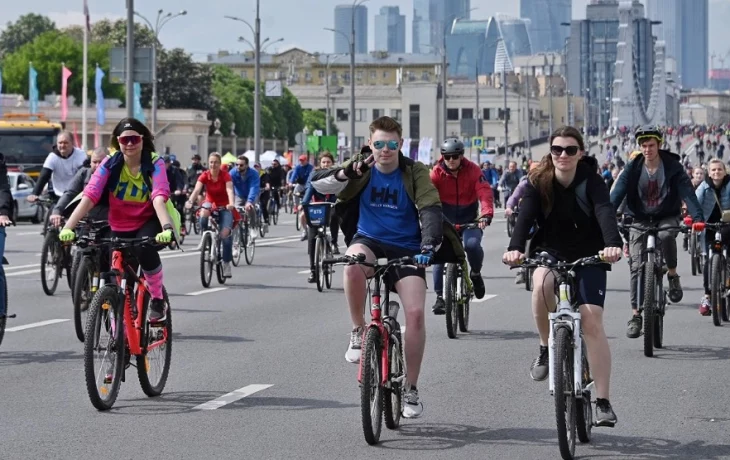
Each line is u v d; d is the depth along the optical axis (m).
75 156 39.22
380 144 18.12
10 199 25.88
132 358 21.17
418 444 17.72
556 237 18.16
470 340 28.77
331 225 19.03
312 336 29.09
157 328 21.16
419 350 18.36
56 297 37.34
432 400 21.12
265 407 20.30
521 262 17.67
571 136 17.61
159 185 20.88
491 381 23.05
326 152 48.94
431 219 18.05
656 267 27.16
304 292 40.06
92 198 20.83
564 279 17.56
